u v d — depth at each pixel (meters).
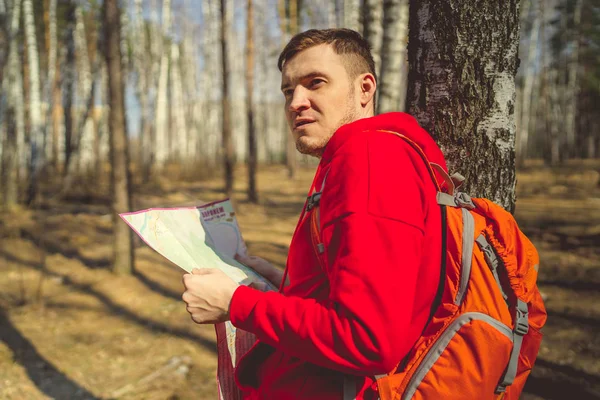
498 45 1.36
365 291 0.81
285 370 1.02
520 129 25.06
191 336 4.19
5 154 11.96
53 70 14.70
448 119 1.40
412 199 0.86
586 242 7.14
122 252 5.95
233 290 0.96
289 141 20.31
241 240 1.35
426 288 0.90
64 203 11.44
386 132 0.95
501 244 0.99
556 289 5.16
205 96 25.72
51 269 6.24
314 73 1.04
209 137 28.16
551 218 9.16
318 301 0.98
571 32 25.06
